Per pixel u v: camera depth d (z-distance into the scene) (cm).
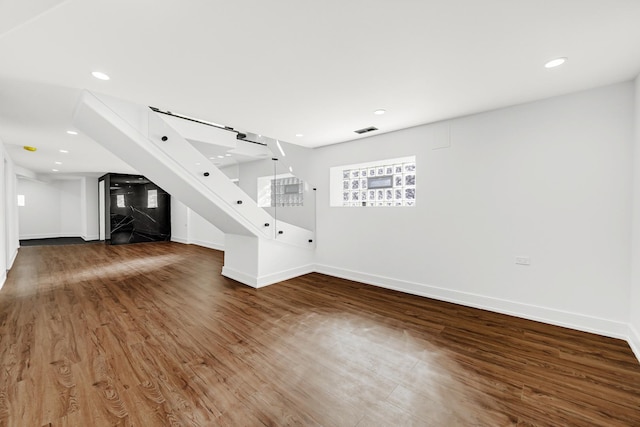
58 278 468
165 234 943
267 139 535
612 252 255
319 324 291
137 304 346
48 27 164
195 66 215
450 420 160
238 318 306
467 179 336
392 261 410
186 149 336
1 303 346
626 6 149
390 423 158
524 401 175
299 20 161
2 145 417
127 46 187
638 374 201
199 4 146
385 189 439
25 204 959
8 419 156
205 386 189
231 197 385
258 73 227
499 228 315
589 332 266
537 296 294
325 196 494
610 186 254
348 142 454
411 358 226
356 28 169
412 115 331
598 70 225
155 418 159
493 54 200
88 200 966
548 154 284
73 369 206
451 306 340
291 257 475
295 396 180
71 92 262
